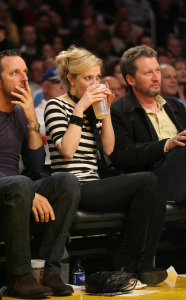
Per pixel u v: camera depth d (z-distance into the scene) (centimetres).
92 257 858
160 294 689
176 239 930
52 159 833
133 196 782
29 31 1956
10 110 807
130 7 2266
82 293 705
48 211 716
